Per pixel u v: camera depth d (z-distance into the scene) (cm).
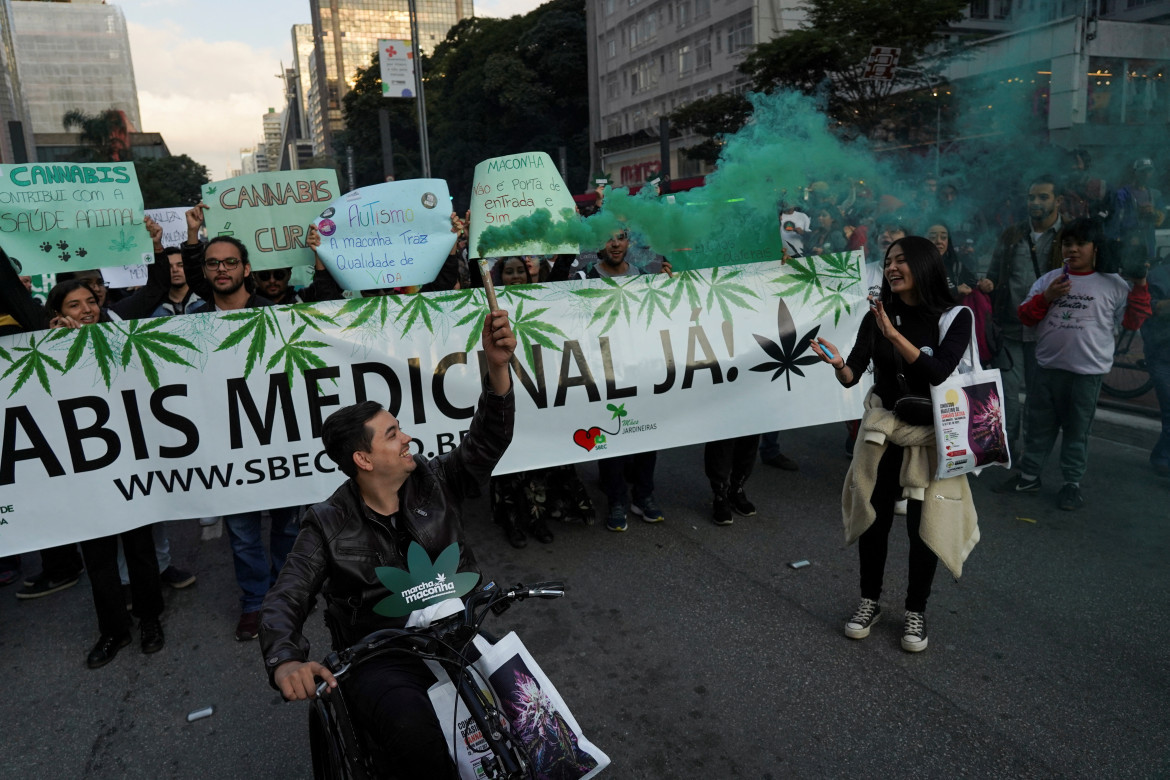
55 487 387
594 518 538
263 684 368
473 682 211
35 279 683
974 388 345
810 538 489
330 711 227
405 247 484
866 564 369
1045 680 333
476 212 471
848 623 375
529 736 206
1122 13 2017
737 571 452
